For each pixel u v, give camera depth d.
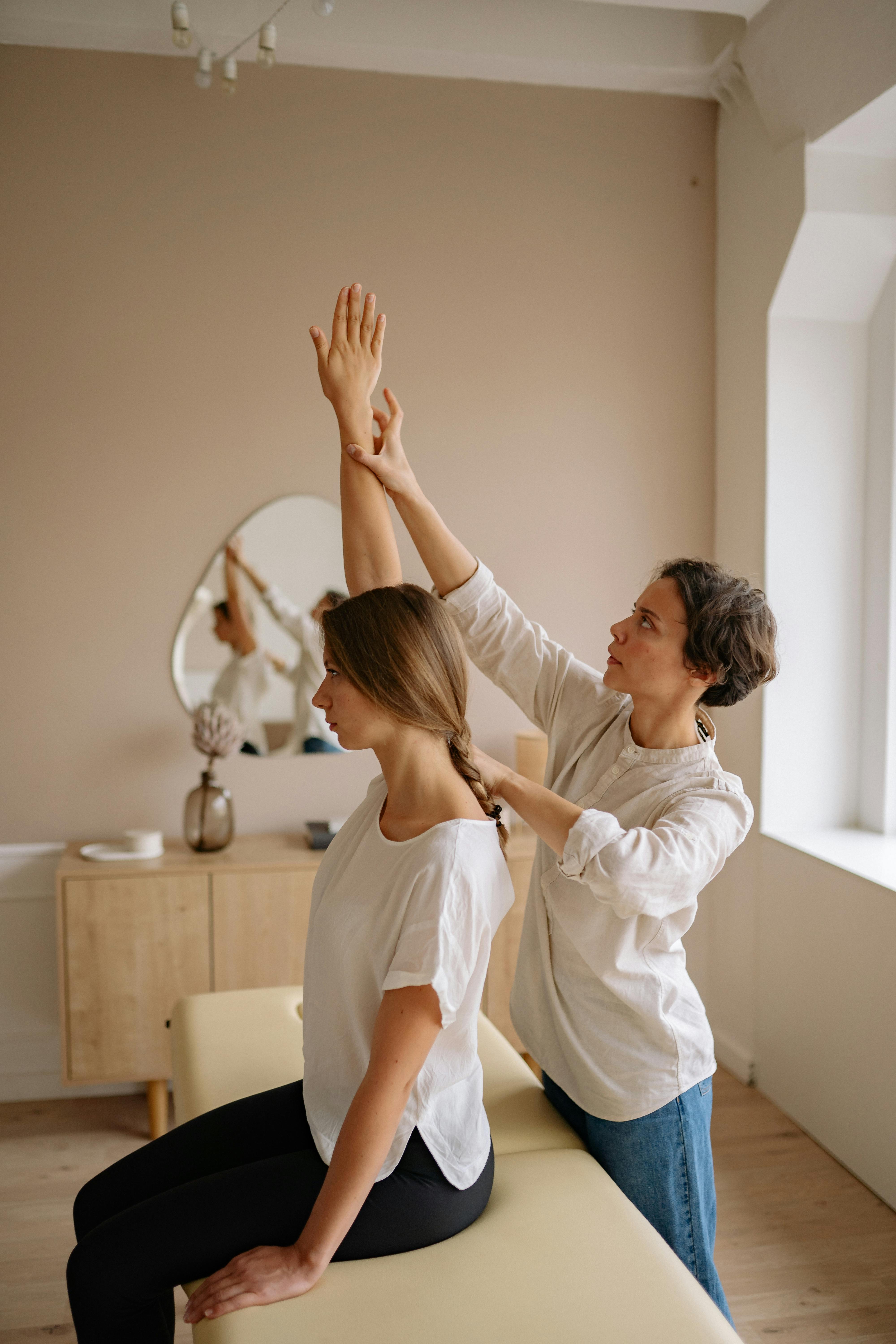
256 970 2.97
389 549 1.71
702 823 1.46
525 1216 1.46
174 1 2.82
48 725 3.22
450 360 3.38
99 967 2.90
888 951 2.57
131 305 3.19
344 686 1.35
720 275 3.46
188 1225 1.30
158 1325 1.36
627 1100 1.54
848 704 3.20
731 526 3.40
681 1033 1.54
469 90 3.33
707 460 3.54
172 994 2.94
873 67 2.58
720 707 1.63
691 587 1.51
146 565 3.24
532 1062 3.12
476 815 1.34
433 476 3.39
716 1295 1.59
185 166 3.19
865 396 3.17
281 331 3.27
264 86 3.21
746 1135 2.93
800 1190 2.65
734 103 3.32
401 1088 1.21
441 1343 1.20
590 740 1.69
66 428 3.18
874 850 2.94
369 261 3.31
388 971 1.27
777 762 3.16
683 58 3.21
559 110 3.38
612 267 3.45
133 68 3.14
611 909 1.49
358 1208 1.24
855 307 3.12
